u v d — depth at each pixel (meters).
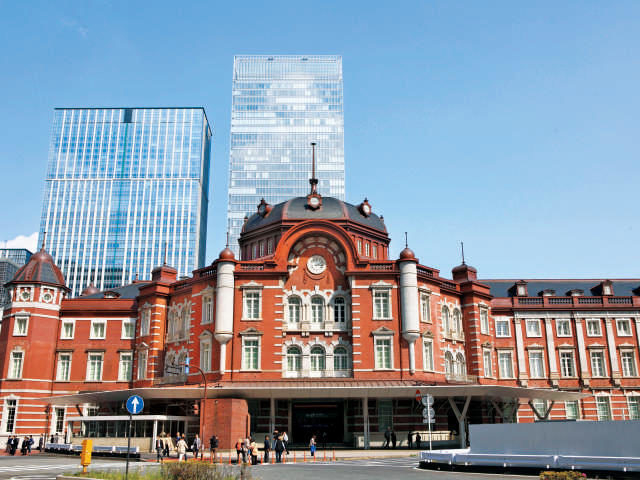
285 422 55.16
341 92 193.25
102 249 180.12
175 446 52.28
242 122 188.38
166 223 182.12
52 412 64.62
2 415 62.69
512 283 74.81
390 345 54.84
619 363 67.81
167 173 186.12
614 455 27.02
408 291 55.72
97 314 68.19
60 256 179.50
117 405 64.19
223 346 54.97
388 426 54.47
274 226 63.03
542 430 29.94
